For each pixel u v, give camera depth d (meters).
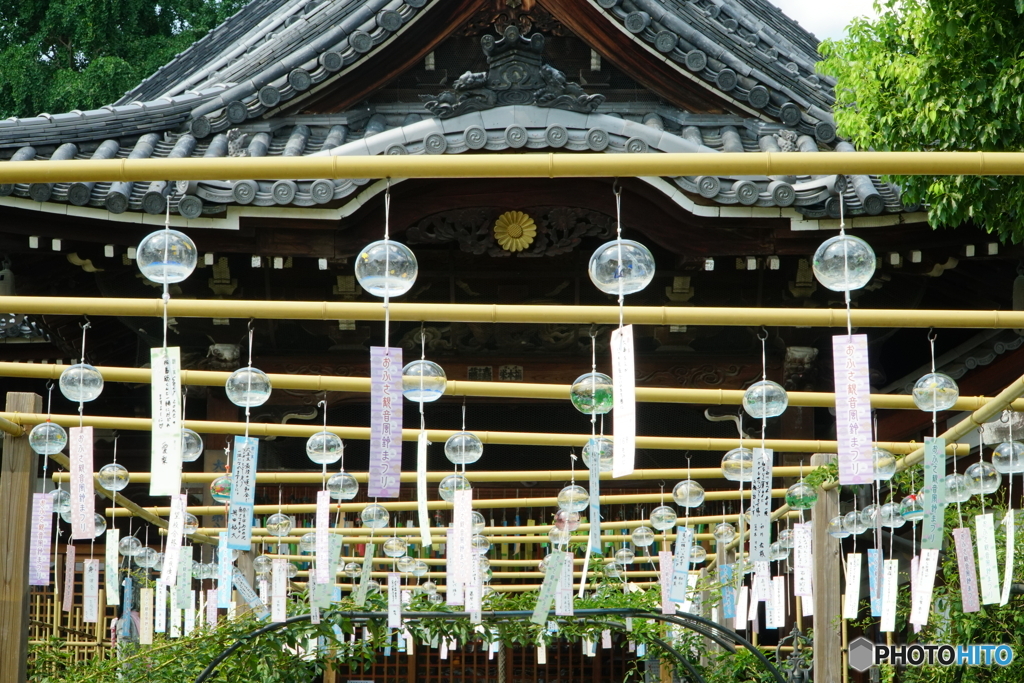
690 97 10.75
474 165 3.96
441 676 14.84
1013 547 6.76
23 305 5.17
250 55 12.09
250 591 7.73
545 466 12.87
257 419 11.47
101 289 10.73
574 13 10.43
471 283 11.33
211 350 11.17
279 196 9.52
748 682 9.96
